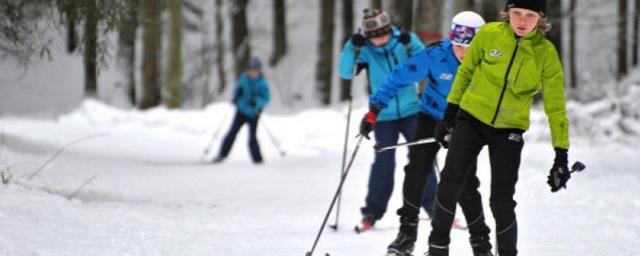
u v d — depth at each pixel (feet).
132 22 82.33
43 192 59.77
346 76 65.00
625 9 223.10
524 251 49.06
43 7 78.64
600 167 96.73
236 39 268.62
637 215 61.67
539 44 39.93
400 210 48.21
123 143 146.72
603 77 240.53
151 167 107.55
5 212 51.16
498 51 40.11
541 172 87.45
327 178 96.73
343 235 56.75
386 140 61.41
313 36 302.66
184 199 76.48
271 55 296.10
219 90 274.36
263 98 122.31
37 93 234.17
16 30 78.28
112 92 260.01
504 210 40.91
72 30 81.41
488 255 45.44
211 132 170.91
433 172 61.93
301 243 51.70
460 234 57.26
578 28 280.31
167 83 213.25
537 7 39.06
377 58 63.31
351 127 152.76
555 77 40.01
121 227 52.31
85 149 125.59
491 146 41.34
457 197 41.60
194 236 51.96
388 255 47.03
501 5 150.92
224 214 64.85
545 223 59.57
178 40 213.05
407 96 61.72
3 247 42.39
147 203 69.10
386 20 62.44
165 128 177.58
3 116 208.64
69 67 245.45
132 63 261.85
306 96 266.77
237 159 131.54
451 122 42.39
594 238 53.31
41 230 47.93
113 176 92.73
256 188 86.48
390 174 61.21
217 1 272.10
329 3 238.89
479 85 41.01
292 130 157.89
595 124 148.15
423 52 48.80
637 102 150.71
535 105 172.45
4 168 70.33
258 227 58.70
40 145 111.96
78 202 59.72
